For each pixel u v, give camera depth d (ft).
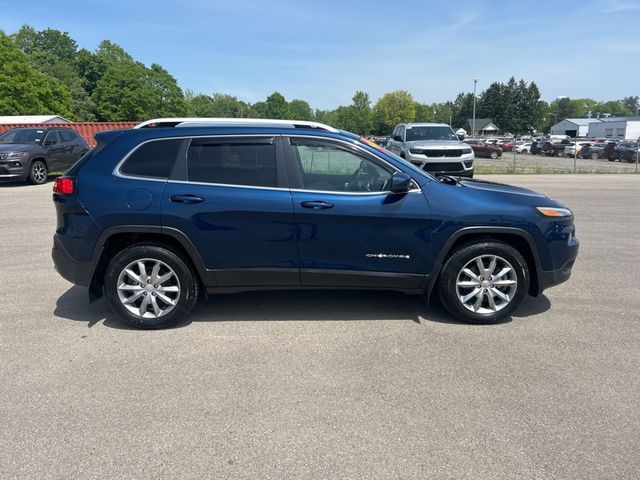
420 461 8.69
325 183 14.02
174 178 13.82
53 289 17.70
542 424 9.75
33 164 46.65
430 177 14.40
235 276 14.06
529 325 14.64
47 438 9.31
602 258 22.24
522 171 73.77
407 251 14.05
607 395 10.79
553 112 510.99
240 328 14.39
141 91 246.06
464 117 419.95
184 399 10.64
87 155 14.33
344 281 14.23
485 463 8.63
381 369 11.95
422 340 13.57
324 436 9.39
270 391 10.96
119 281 14.02
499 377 11.57
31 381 11.34
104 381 11.37
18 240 24.90
